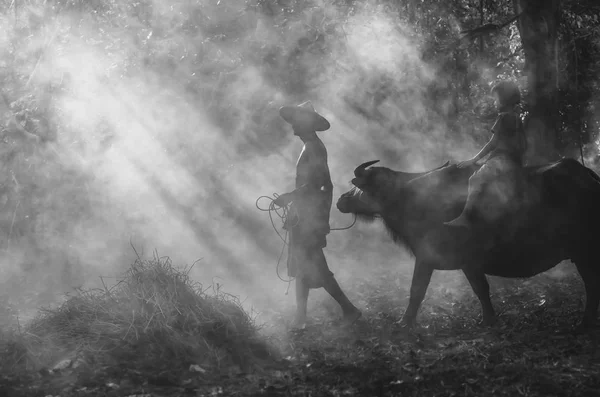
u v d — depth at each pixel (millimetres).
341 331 7316
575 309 7984
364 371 5758
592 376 5406
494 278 10000
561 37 12750
